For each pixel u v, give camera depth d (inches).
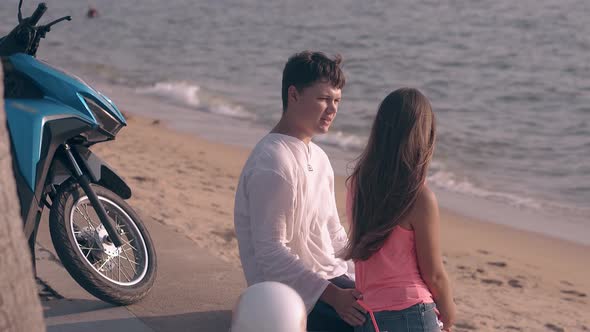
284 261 131.6
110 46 1350.9
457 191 477.7
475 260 325.1
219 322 156.1
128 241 169.6
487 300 260.2
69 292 166.7
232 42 1389.0
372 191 115.9
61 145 155.7
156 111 741.3
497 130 687.7
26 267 76.9
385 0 2034.9
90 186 156.3
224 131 639.8
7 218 74.4
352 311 124.9
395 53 1211.2
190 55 1227.9
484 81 969.5
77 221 176.4
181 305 163.5
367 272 120.3
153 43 1392.7
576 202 456.4
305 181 136.7
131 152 486.3
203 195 363.3
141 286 161.9
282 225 134.0
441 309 121.0
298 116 138.5
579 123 721.0
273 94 868.0
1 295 73.2
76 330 148.3
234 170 464.1
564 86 924.6
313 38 1416.1
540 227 395.9
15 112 145.2
